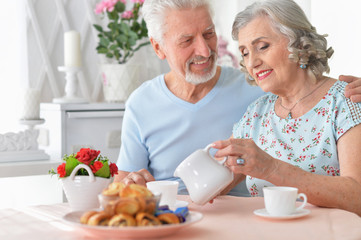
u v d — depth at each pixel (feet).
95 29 9.32
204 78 5.46
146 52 9.66
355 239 2.98
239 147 3.85
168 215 3.08
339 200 3.94
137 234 2.93
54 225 3.47
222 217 3.62
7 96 8.67
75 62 8.47
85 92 9.30
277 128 5.06
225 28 10.32
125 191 3.08
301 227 3.28
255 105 5.43
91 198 3.87
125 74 8.54
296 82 4.91
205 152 3.85
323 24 9.92
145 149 6.00
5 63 8.62
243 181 5.92
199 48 5.30
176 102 5.83
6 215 3.83
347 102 4.62
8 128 8.70
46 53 8.88
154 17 5.49
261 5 4.74
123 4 8.59
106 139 8.33
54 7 8.96
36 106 7.99
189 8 5.31
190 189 3.85
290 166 4.00
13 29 8.63
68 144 8.04
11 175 7.19
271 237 3.05
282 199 3.50
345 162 4.42
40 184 7.81
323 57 4.78
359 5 9.47
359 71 9.59
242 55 5.05
